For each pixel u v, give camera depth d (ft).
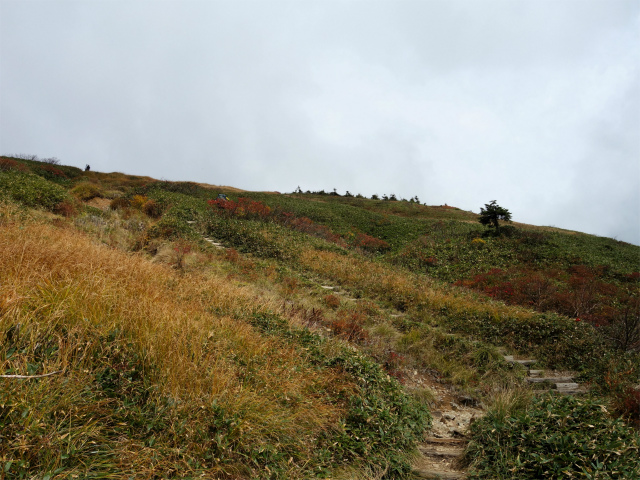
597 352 28.58
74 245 21.18
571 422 13.85
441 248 84.89
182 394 11.33
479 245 84.99
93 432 9.09
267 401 12.67
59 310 12.01
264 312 22.61
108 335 12.11
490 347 29.04
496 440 14.42
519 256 78.07
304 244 62.34
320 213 120.98
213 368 12.66
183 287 22.70
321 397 14.71
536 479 12.09
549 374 27.22
